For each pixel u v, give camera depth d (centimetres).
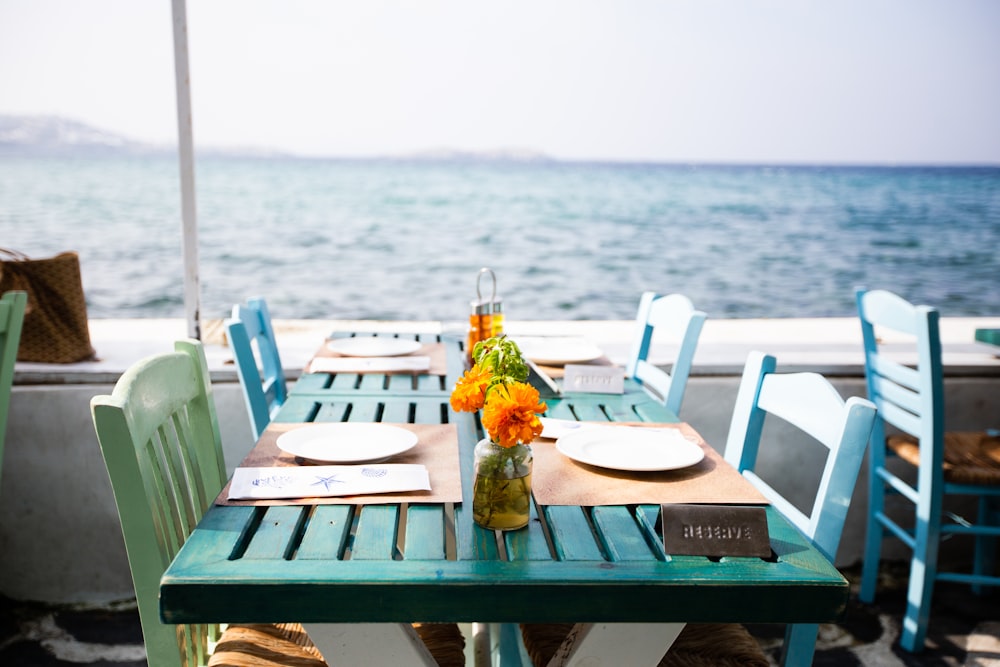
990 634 236
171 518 129
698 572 97
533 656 133
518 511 107
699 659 130
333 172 3136
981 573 256
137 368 124
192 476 142
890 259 2542
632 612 95
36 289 252
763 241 2670
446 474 125
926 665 220
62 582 256
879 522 248
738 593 95
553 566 97
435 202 3009
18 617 243
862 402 122
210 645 139
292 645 130
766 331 449
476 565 97
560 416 165
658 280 2373
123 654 221
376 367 203
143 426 121
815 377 136
